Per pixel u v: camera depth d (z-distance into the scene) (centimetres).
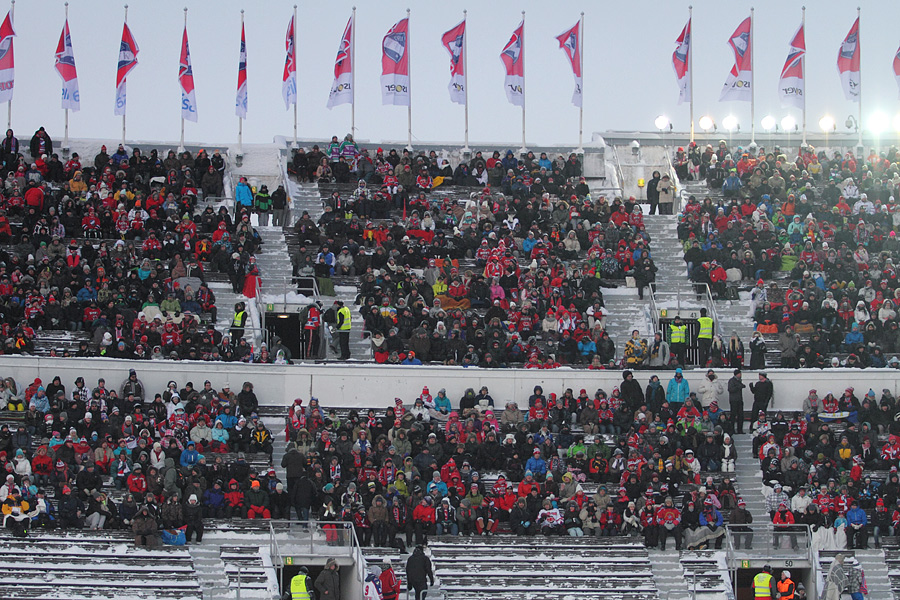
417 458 8256
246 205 10888
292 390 9100
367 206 11012
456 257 10550
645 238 10900
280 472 8325
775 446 8594
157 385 8881
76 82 11556
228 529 7631
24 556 7188
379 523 7719
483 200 11181
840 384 9469
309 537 7469
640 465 8306
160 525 7450
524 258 10588
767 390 9062
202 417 8212
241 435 8362
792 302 10038
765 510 8444
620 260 10588
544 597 7581
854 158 12038
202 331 9144
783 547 7838
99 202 10300
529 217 10931
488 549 7800
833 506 8125
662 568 7806
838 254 10681
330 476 8012
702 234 10931
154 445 7794
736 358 9556
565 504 8125
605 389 9312
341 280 10275
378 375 9181
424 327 9406
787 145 13112
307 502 7819
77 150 11750
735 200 11238
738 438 8994
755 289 10356
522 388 9256
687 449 8688
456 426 8488
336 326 9556
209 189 11106
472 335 9494
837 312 10000
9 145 11062
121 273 9462
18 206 10312
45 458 7756
